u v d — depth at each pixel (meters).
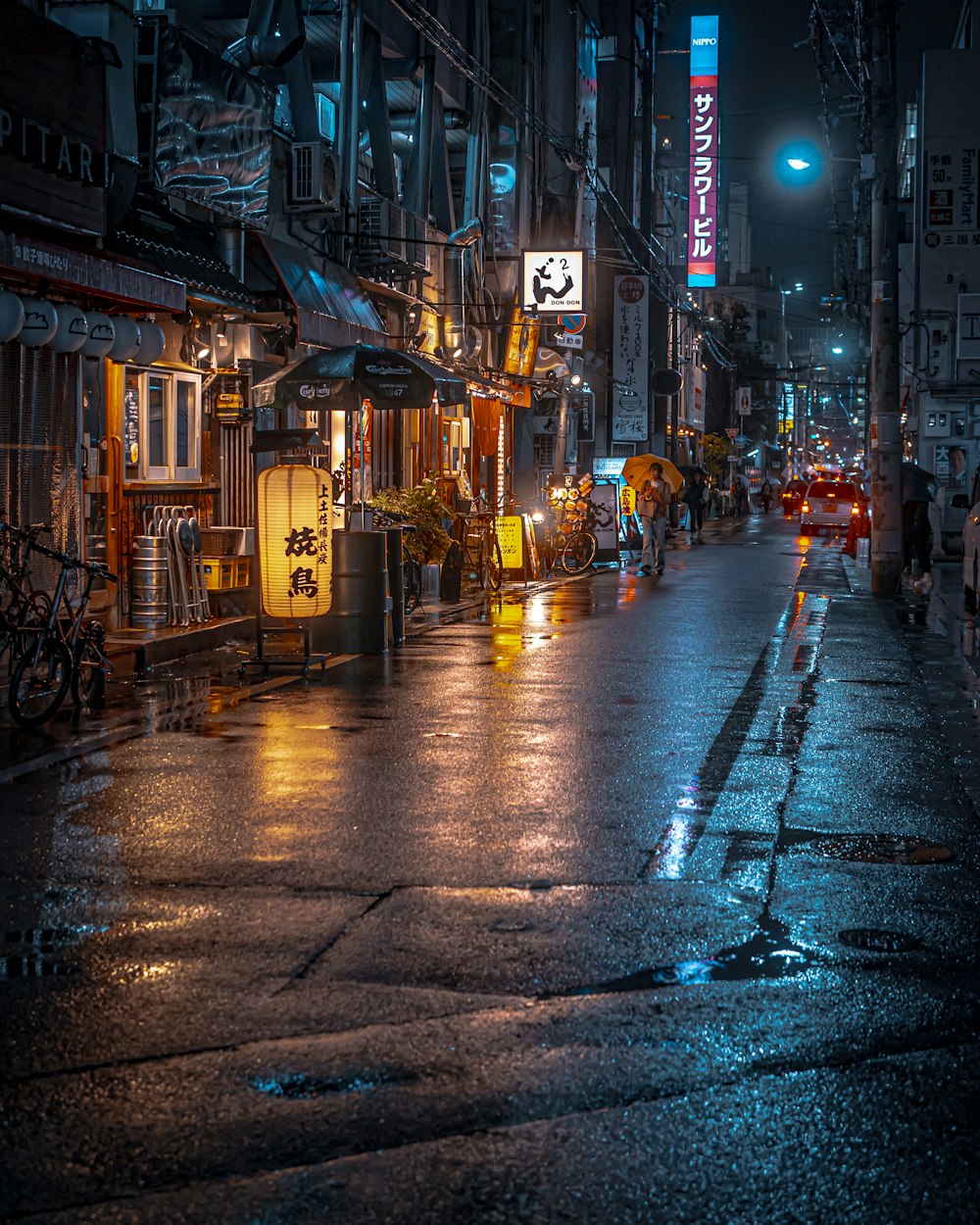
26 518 12.67
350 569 15.05
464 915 6.04
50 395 12.93
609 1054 4.57
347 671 13.73
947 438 39.56
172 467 16.61
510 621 18.67
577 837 7.43
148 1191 3.65
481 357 31.42
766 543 41.28
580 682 13.05
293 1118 4.07
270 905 6.17
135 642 13.86
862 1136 4.02
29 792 8.34
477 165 30.08
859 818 7.96
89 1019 4.81
